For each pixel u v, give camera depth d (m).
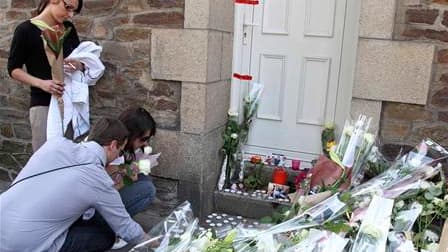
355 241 1.74
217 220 3.21
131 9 3.21
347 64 3.32
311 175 2.76
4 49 3.59
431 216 2.04
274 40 3.52
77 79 3.00
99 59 3.17
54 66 2.72
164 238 1.76
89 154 2.10
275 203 3.24
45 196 2.02
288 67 3.52
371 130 2.93
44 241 2.04
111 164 2.55
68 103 2.92
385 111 2.94
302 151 3.59
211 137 3.31
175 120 3.24
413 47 2.78
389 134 2.95
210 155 3.32
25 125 3.66
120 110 3.37
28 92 3.59
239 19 3.52
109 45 3.31
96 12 3.30
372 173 2.65
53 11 2.73
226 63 3.46
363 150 2.57
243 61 3.62
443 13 2.73
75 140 2.91
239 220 3.21
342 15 3.30
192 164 3.21
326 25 3.36
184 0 3.06
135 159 2.75
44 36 2.64
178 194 3.29
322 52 3.41
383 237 1.74
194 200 3.25
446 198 2.06
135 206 2.74
